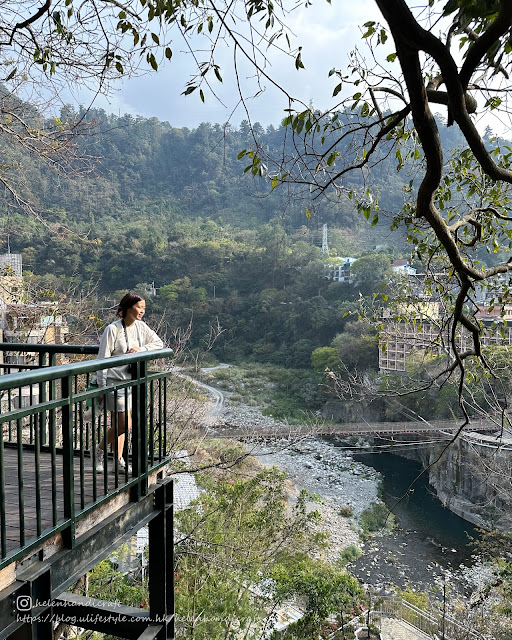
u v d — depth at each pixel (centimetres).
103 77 387
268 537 877
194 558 712
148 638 302
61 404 214
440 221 223
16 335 740
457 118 183
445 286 420
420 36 162
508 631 1000
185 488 1489
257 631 673
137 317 331
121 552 902
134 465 287
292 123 250
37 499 201
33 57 379
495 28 162
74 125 466
